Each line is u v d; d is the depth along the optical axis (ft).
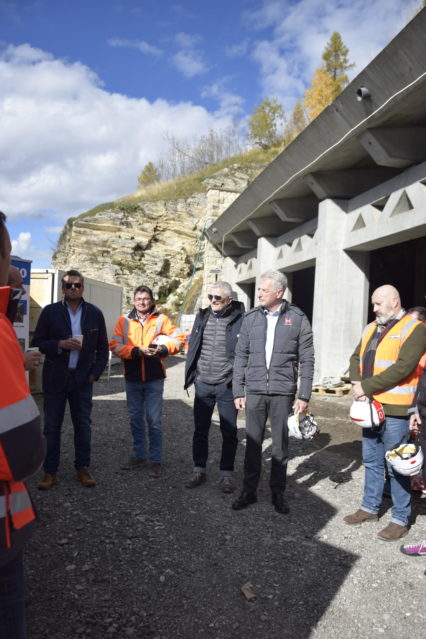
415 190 26.68
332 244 34.76
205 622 8.16
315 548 10.79
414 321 11.41
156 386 15.46
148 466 16.07
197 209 100.37
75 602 8.56
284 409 12.80
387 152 26.84
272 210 48.03
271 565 10.02
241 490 14.28
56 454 13.97
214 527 11.71
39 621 8.00
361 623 8.23
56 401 13.88
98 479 14.70
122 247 96.12
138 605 8.55
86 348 14.19
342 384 32.19
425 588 9.31
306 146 33.12
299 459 17.42
